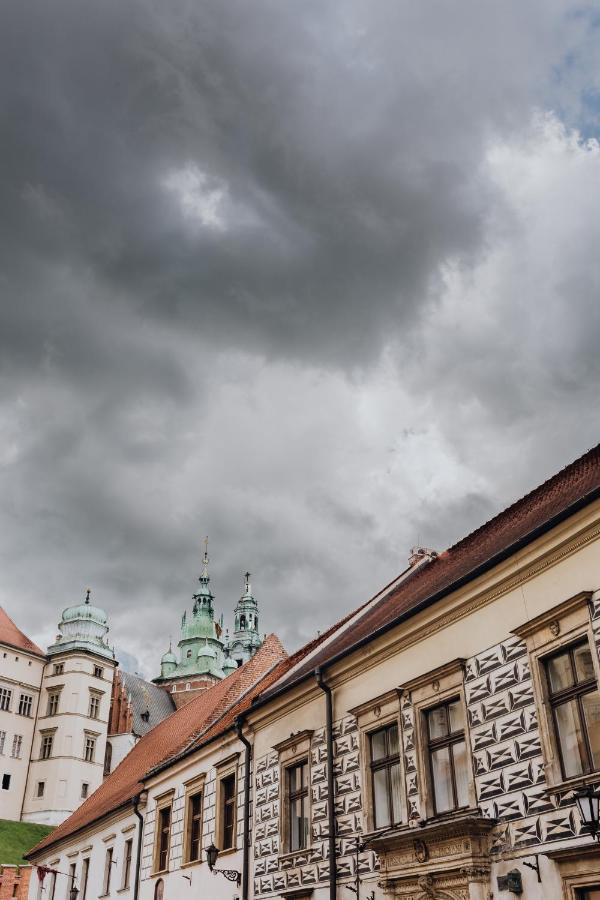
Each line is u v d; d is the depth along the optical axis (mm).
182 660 150500
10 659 90188
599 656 13805
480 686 16328
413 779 17516
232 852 24547
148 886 29688
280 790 22797
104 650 96625
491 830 15070
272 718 24219
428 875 15984
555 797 13961
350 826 19359
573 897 13172
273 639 35688
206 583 160750
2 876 42938
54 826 82062
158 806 30812
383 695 18969
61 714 89750
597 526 14438
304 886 20531
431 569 25438
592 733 13852
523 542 15656
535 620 15102
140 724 116125
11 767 85938
